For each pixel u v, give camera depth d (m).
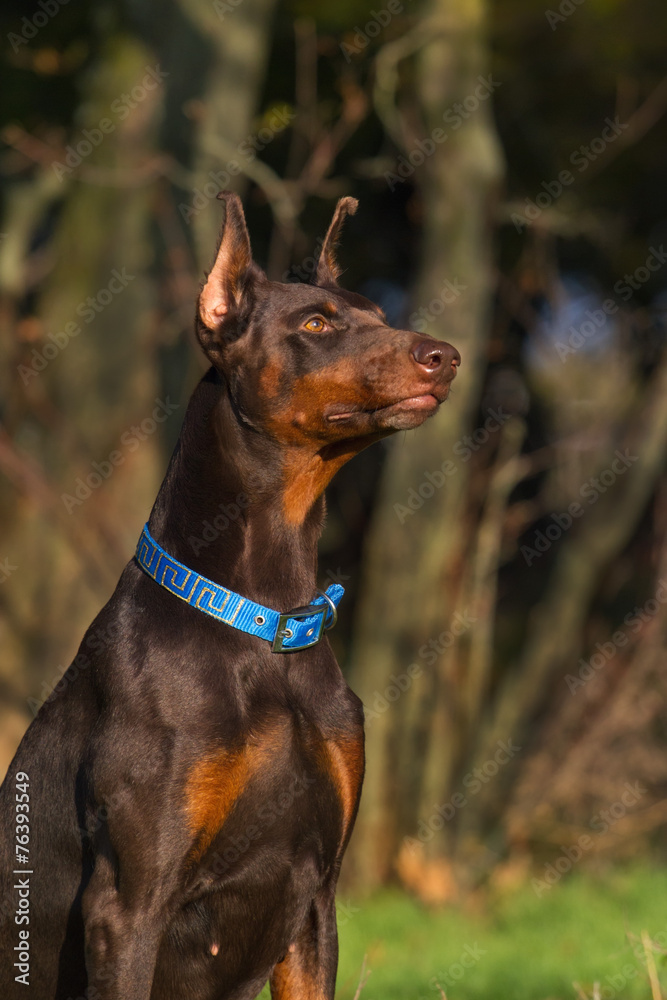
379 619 12.70
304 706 4.49
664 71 16.17
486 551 12.86
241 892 4.39
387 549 12.62
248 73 10.66
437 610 12.74
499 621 18.59
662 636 13.77
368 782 12.70
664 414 13.31
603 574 14.14
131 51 10.95
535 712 15.57
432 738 12.92
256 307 4.76
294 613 4.50
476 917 12.23
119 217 11.48
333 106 13.12
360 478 16.52
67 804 4.41
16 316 12.29
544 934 10.27
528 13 15.66
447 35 11.65
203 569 4.48
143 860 4.17
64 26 14.03
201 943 4.38
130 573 4.64
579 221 14.36
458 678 13.33
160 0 10.53
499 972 8.27
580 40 15.97
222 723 4.29
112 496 11.59
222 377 4.73
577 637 14.09
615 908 10.92
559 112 16.77
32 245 15.49
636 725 13.75
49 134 12.07
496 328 14.97
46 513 11.71
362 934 10.67
